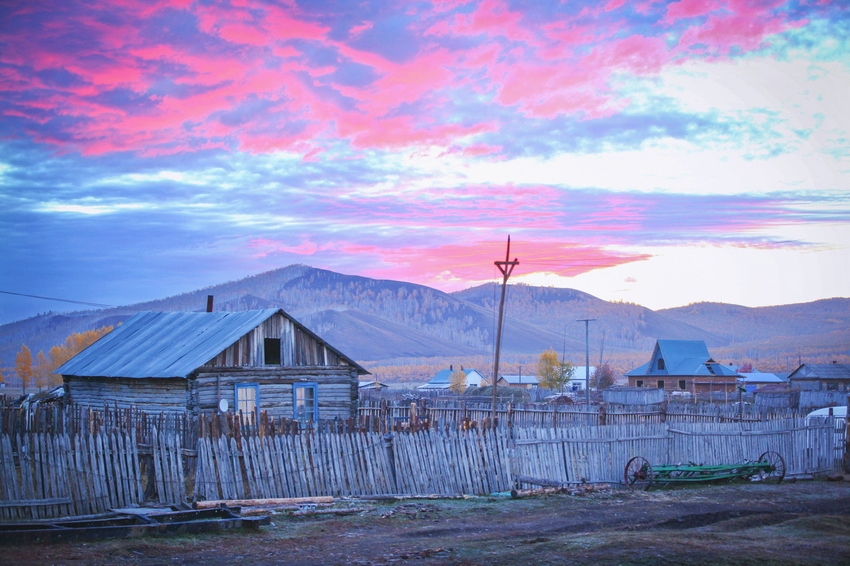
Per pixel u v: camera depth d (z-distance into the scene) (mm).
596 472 17672
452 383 123188
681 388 87562
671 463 18812
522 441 16938
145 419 13930
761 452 20266
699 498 15820
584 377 124562
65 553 9383
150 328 28719
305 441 14852
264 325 24438
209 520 11289
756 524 12430
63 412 13422
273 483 14305
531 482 16734
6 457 12352
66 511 12664
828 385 89938
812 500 15500
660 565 8797
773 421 20734
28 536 9836
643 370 94688
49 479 12625
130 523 11344
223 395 22891
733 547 9750
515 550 9922
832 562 8922
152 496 13633
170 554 9711
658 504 14953
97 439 13258
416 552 9984
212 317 27078
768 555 9250
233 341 23156
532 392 85000
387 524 12594
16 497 12305
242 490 13969
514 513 13953
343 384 26391
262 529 11734
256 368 23906
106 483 13156
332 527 12109
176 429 14219
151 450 13734
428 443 16172
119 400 24812
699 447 19312
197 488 13602
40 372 182875
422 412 29422
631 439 18297
